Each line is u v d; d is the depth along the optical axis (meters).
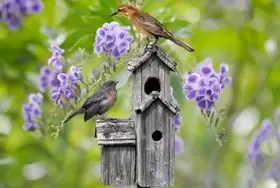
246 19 16.91
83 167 16.34
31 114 12.30
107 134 10.94
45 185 16.23
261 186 15.42
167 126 10.90
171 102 10.91
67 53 11.89
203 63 11.53
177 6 17.50
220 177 17.95
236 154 18.61
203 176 17.84
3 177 16.00
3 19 14.03
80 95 10.92
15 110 15.94
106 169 10.98
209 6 17.58
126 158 10.98
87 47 11.94
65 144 15.55
